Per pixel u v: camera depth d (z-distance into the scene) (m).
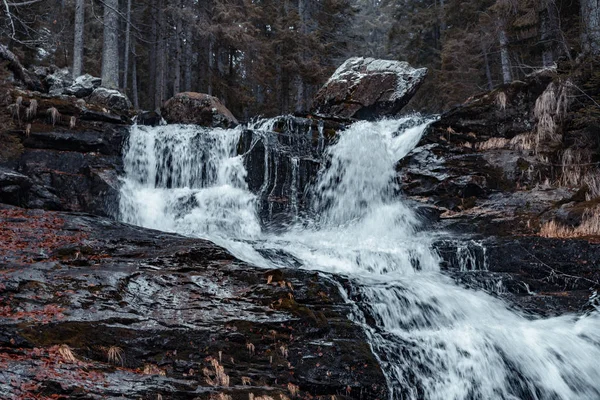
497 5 22.44
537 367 7.79
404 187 14.95
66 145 14.04
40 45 25.67
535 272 10.40
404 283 9.00
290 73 32.12
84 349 5.94
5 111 13.79
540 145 15.11
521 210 13.27
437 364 7.42
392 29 40.31
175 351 6.29
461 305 8.88
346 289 8.32
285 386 6.30
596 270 10.13
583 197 12.95
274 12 34.53
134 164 14.62
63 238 9.09
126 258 8.48
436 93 34.25
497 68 33.91
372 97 20.61
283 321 7.04
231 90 30.31
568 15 20.05
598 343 8.20
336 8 36.03
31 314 6.28
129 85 37.62
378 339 7.41
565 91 15.09
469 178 14.30
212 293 7.54
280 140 15.57
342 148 16.05
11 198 11.53
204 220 13.53
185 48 31.42
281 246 10.97
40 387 4.93
